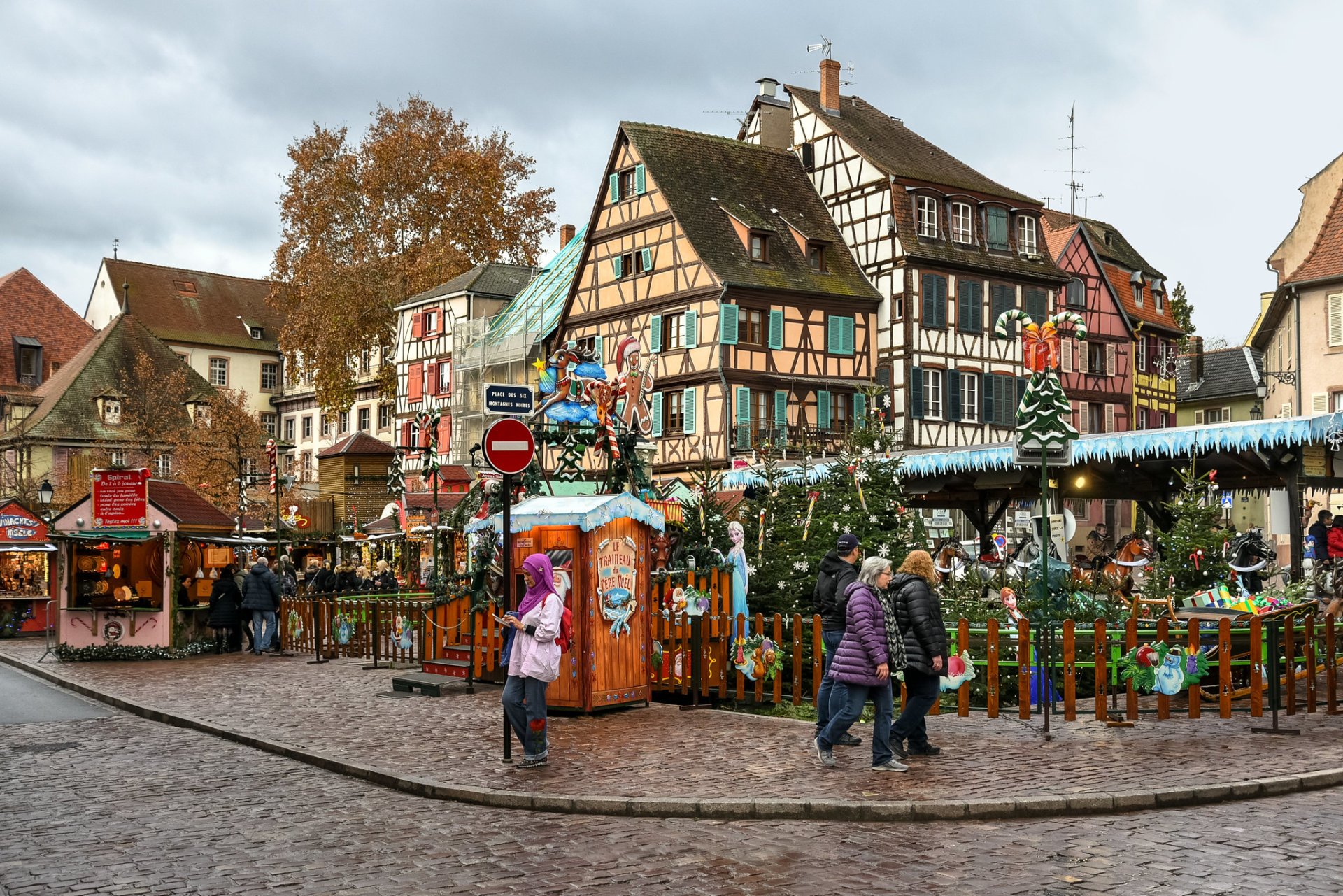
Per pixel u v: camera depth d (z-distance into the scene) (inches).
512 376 1996.8
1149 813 337.1
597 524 530.9
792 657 568.1
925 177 1834.4
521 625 410.3
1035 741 438.9
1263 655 539.2
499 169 2298.2
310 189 2297.0
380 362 2507.4
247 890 275.6
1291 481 780.6
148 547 926.4
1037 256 1975.9
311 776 419.2
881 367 1806.1
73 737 527.5
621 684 546.3
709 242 1702.8
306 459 3041.3
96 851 314.2
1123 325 2150.6
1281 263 1833.2
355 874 287.6
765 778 380.8
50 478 2316.7
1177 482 962.7
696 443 1678.2
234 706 600.4
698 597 557.0
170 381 2443.4
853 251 1859.0
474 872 287.9
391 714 554.6
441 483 1836.9
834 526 649.6
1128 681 477.7
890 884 271.4
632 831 327.6
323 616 892.0
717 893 267.3
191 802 376.5
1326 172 1800.0
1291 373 1654.8
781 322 1712.6
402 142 2235.5
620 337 1803.6
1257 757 402.0
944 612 582.2
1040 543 796.0
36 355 2805.1
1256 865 282.0
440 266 2209.6
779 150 1945.1
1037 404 494.3
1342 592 528.7
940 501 1224.8
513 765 414.3
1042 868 282.2
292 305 2380.7
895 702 538.6
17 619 1225.4
